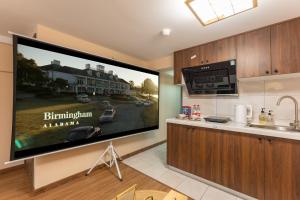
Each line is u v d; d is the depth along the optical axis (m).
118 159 3.12
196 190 2.13
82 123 2.25
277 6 1.58
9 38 2.57
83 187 2.18
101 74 2.49
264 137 1.78
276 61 1.91
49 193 2.03
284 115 2.09
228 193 2.05
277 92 2.15
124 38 2.46
